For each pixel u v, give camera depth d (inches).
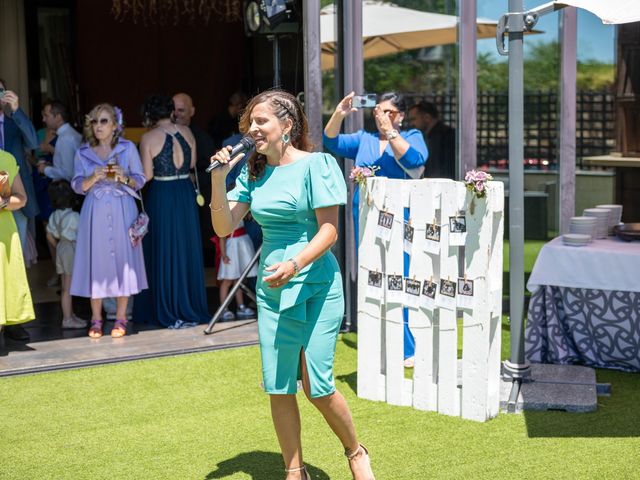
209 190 328.8
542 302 214.7
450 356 179.0
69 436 173.0
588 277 205.0
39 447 167.3
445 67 262.4
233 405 190.1
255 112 137.1
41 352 230.8
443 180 178.1
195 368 217.5
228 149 135.4
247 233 276.4
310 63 240.1
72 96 392.8
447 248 176.6
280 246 138.9
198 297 266.4
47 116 323.3
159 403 191.9
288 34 258.7
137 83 400.8
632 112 285.3
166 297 261.1
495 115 270.1
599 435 168.7
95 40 393.7
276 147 137.3
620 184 288.8
